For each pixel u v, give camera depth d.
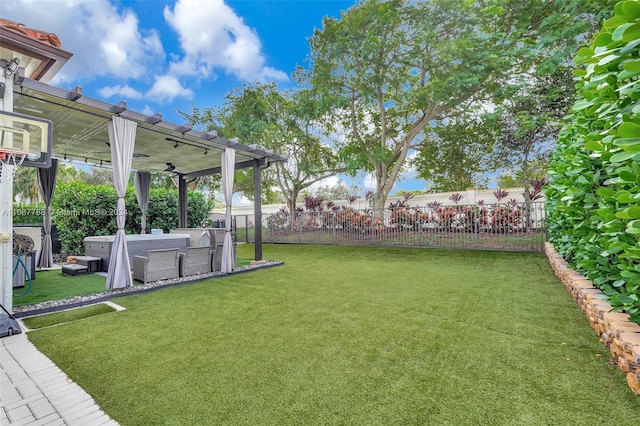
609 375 2.05
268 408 1.82
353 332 2.97
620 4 1.27
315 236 11.47
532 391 1.91
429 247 8.88
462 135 11.72
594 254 2.74
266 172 15.45
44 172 7.24
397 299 4.13
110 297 4.36
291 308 3.81
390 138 12.90
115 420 1.75
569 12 8.34
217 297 4.40
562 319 3.15
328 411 1.77
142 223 8.87
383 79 10.02
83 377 2.22
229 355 2.52
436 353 2.48
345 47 10.01
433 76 9.62
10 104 3.60
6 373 2.30
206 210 11.68
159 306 3.97
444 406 1.79
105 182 23.47
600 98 1.86
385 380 2.09
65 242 8.09
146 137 5.93
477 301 3.92
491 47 8.70
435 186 14.91
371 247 9.59
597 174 2.68
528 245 7.57
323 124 13.62
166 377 2.19
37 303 3.99
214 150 7.02
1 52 4.18
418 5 9.40
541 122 9.16
